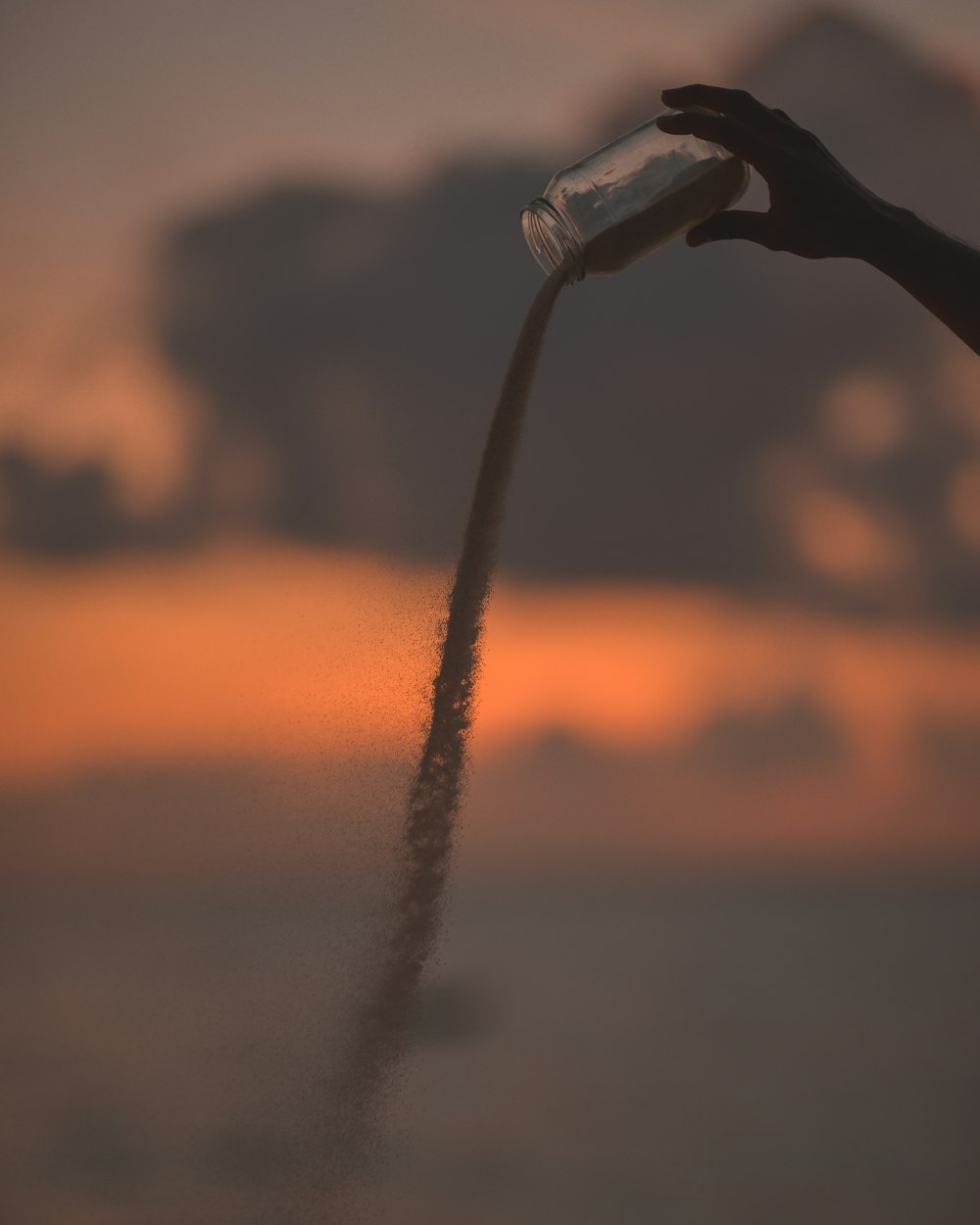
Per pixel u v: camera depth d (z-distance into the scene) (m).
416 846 2.21
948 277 1.95
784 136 1.98
